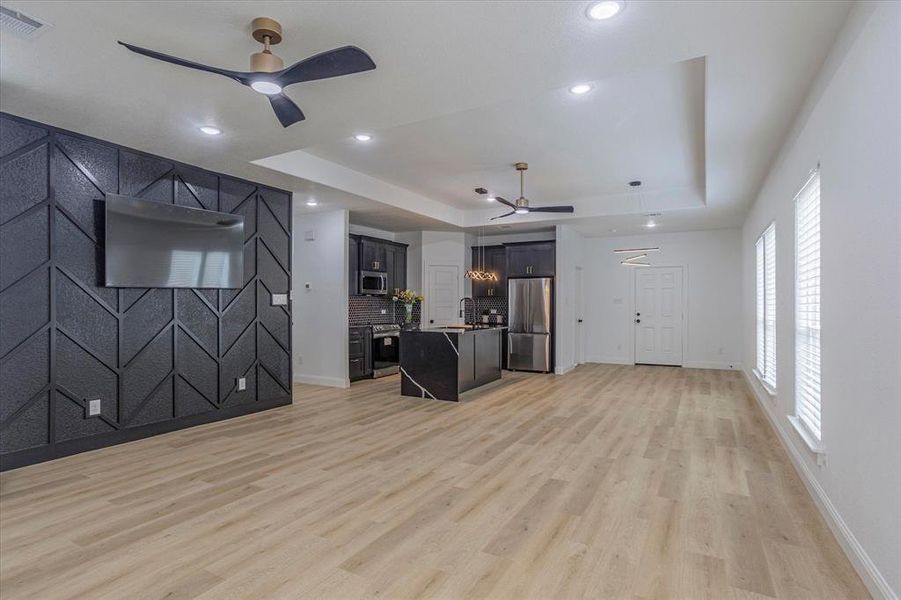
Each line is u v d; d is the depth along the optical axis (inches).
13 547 95.7
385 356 321.1
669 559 91.9
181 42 98.8
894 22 70.4
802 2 83.2
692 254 350.6
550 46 97.9
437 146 191.3
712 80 114.0
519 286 343.9
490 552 94.4
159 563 90.0
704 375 315.3
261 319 214.5
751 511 112.7
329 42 97.9
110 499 118.8
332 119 136.9
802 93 121.3
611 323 377.1
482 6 84.7
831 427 103.4
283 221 224.8
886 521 74.5
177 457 151.0
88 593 80.7
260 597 79.8
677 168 220.7
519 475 136.3
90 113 134.0
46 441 145.5
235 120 138.7
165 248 172.9
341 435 176.7
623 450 158.9
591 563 90.5
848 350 91.9
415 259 357.4
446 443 166.9
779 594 81.0
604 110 154.1
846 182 92.4
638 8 84.7
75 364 152.0
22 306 140.0
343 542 98.2
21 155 139.1
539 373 329.4
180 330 182.4
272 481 131.3
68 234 149.9
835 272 100.2
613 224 319.6
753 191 226.7
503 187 260.7
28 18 88.7
